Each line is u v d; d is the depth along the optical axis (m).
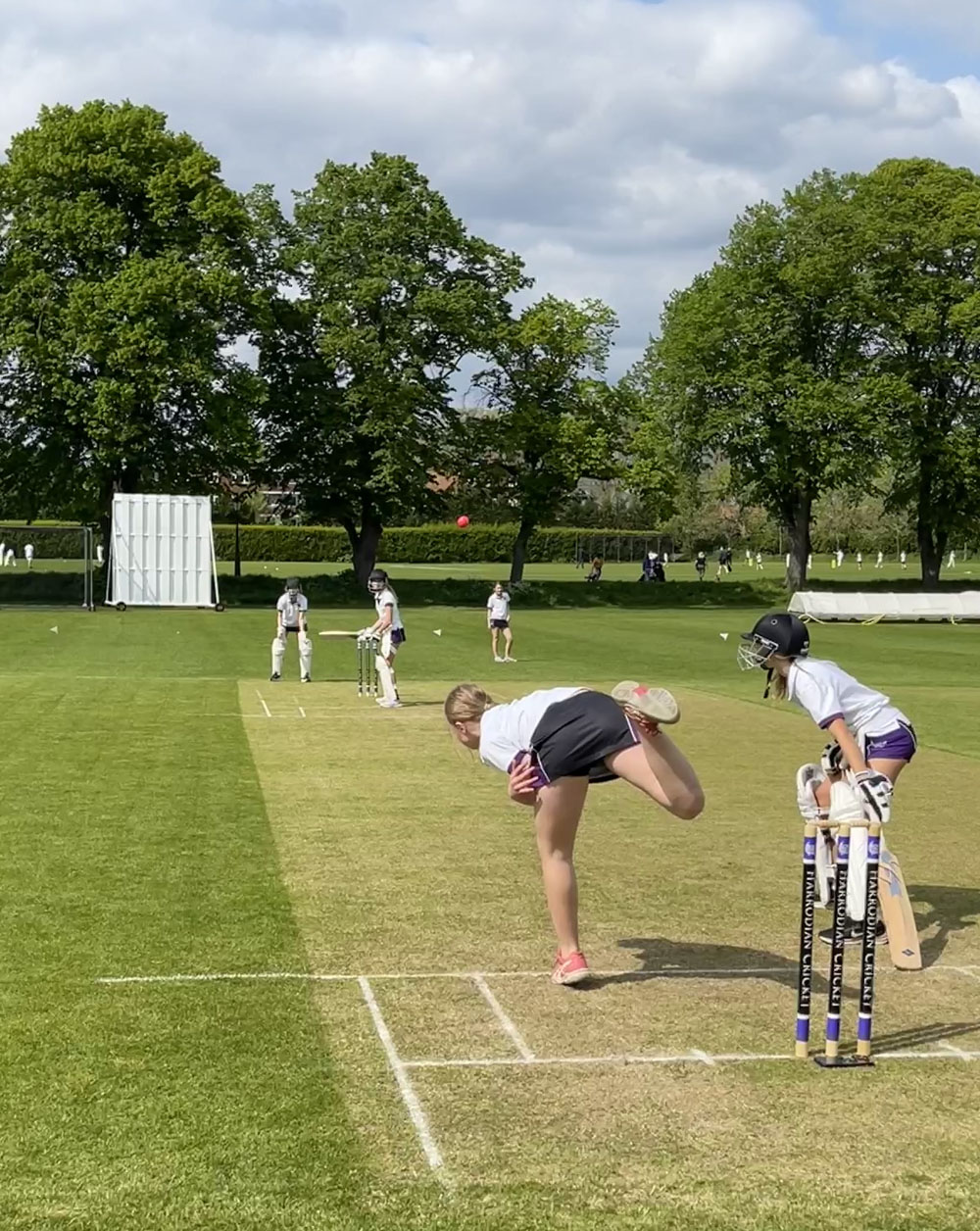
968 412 58.03
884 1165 4.64
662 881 8.75
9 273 48.22
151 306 46.72
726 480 64.38
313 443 54.69
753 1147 4.77
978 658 30.39
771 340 56.91
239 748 14.44
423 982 6.55
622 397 59.59
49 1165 4.54
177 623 39.16
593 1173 4.54
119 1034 5.78
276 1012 6.07
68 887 8.32
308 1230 4.14
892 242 56.66
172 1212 4.23
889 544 103.12
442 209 54.41
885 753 7.36
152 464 49.66
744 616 48.03
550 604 57.69
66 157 47.75
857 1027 5.99
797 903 8.23
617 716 6.34
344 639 33.62
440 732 15.84
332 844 9.70
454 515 96.12
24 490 50.59
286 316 54.41
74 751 14.06
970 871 9.14
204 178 48.78
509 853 9.45
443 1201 4.33
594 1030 5.91
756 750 14.88
